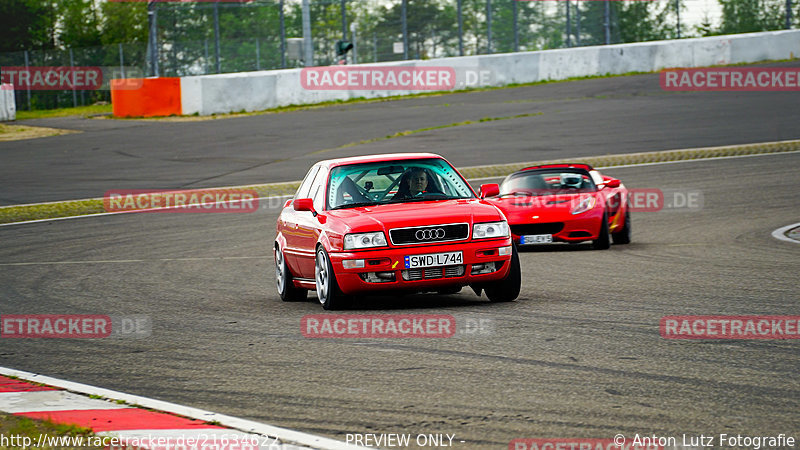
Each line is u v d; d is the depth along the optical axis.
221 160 111.31
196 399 22.58
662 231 61.88
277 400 22.00
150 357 28.36
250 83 158.62
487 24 186.75
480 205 35.38
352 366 25.16
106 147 126.50
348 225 33.97
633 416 19.23
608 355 25.03
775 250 49.28
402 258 33.34
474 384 22.50
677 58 185.25
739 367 23.11
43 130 149.00
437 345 27.30
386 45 182.38
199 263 55.25
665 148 103.06
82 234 70.94
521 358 25.11
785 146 100.06
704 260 46.53
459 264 33.53
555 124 125.31
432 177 37.25
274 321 33.66
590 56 182.50
